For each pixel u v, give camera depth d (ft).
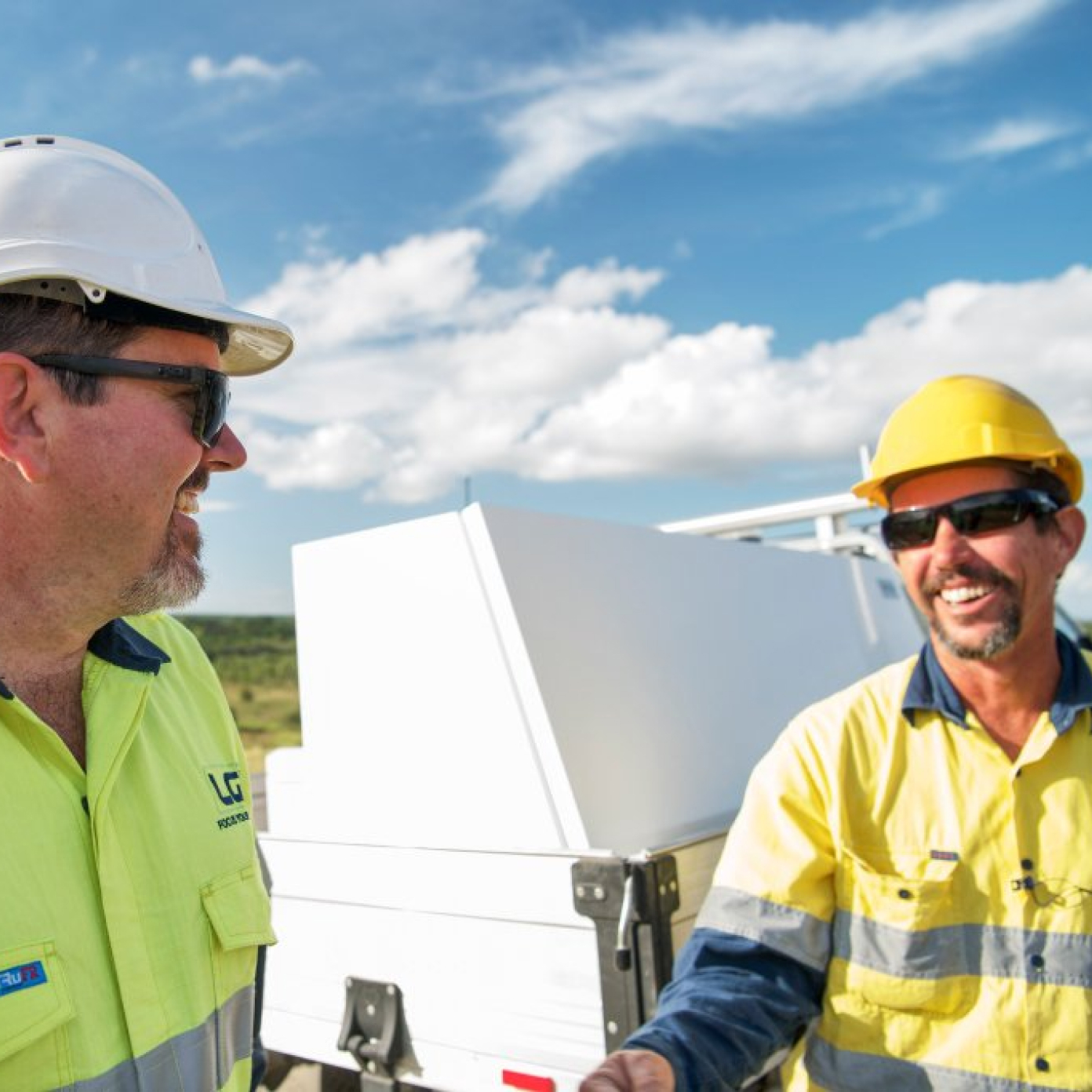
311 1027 8.82
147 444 4.52
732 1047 5.80
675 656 9.33
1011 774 6.05
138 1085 4.13
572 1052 7.34
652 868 7.15
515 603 8.14
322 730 9.20
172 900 4.58
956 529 6.06
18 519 4.36
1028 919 5.84
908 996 5.93
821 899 6.29
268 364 5.73
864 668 12.30
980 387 6.34
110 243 4.52
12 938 3.85
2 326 4.34
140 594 4.67
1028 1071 5.69
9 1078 3.76
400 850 8.29
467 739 8.32
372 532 9.01
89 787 4.34
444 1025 7.99
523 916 7.61
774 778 6.53
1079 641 10.44
